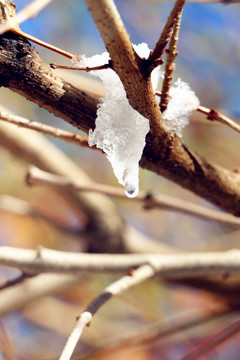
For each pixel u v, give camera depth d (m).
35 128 0.42
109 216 0.70
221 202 0.41
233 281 0.65
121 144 0.38
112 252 0.70
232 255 0.47
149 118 0.38
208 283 0.66
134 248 0.71
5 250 0.45
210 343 0.47
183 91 0.40
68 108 0.38
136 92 0.37
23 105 0.79
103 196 0.72
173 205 0.50
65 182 0.49
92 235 0.70
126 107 0.38
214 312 0.62
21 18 0.41
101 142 0.38
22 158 0.66
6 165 0.81
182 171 0.40
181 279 0.68
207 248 0.81
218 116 0.41
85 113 0.38
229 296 0.65
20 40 0.37
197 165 0.40
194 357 0.47
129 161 0.38
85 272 0.46
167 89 0.39
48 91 0.38
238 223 0.50
